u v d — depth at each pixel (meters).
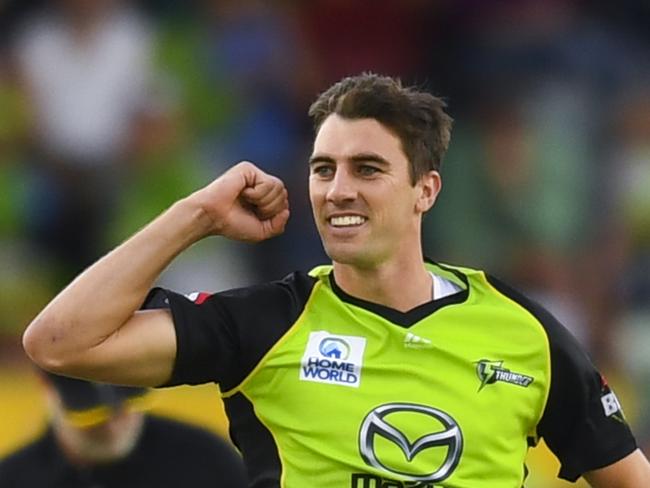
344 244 13.07
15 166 27.70
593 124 29.61
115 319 12.55
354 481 12.70
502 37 30.53
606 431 13.68
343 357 13.12
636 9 31.06
